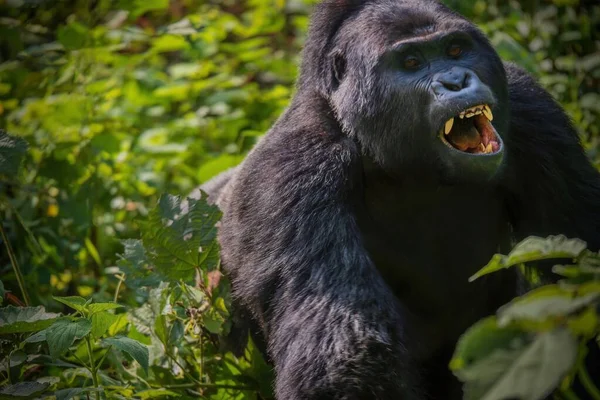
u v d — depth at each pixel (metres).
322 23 10.28
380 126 9.57
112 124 16.66
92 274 13.71
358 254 9.07
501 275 10.22
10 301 11.15
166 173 16.70
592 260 6.14
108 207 14.75
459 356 5.51
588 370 9.09
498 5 17.66
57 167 14.44
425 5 9.84
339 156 9.56
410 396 8.47
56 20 18.17
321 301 8.81
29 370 10.27
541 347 5.17
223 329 9.97
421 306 10.09
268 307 9.37
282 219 9.35
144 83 18.81
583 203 9.67
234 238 10.05
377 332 8.50
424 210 9.79
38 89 16.56
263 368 9.88
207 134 17.83
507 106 9.55
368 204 9.94
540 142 9.73
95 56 16.89
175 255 9.75
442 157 9.23
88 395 9.13
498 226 10.16
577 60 16.31
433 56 9.45
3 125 16.08
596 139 14.86
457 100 8.94
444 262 9.95
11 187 14.05
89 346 9.14
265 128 17.42
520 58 15.34
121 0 17.33
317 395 8.38
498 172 9.47
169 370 9.92
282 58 20.23
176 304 10.08
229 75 20.19
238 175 10.59
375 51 9.57
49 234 13.58
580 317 5.29
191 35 17.41
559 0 16.81
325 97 10.16
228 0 23.78
